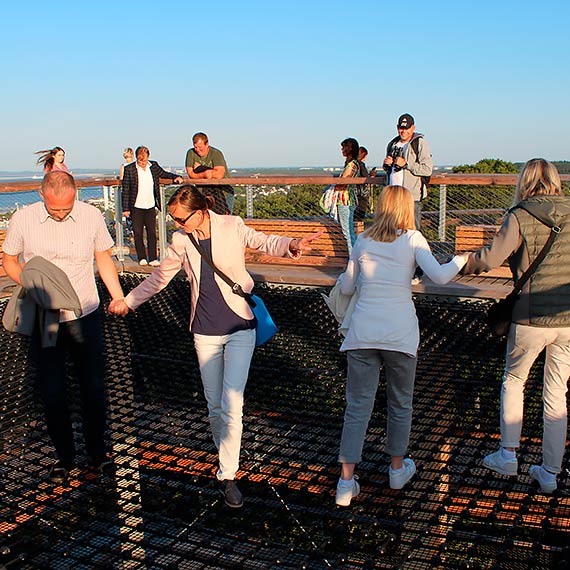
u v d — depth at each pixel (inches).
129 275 332.2
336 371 232.8
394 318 137.1
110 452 176.7
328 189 297.3
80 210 154.0
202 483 163.2
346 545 141.0
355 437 142.5
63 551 135.6
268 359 244.8
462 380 218.4
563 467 161.5
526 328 139.1
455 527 149.3
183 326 285.0
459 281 277.9
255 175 333.7
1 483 162.9
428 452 173.9
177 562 131.9
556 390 142.3
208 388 149.3
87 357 158.6
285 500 156.8
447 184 279.3
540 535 145.7
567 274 135.6
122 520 146.6
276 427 194.2
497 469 151.5
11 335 278.5
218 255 143.2
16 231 150.4
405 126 255.8
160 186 327.9
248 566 130.0
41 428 197.3
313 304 286.4
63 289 146.9
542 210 135.2
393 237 138.8
